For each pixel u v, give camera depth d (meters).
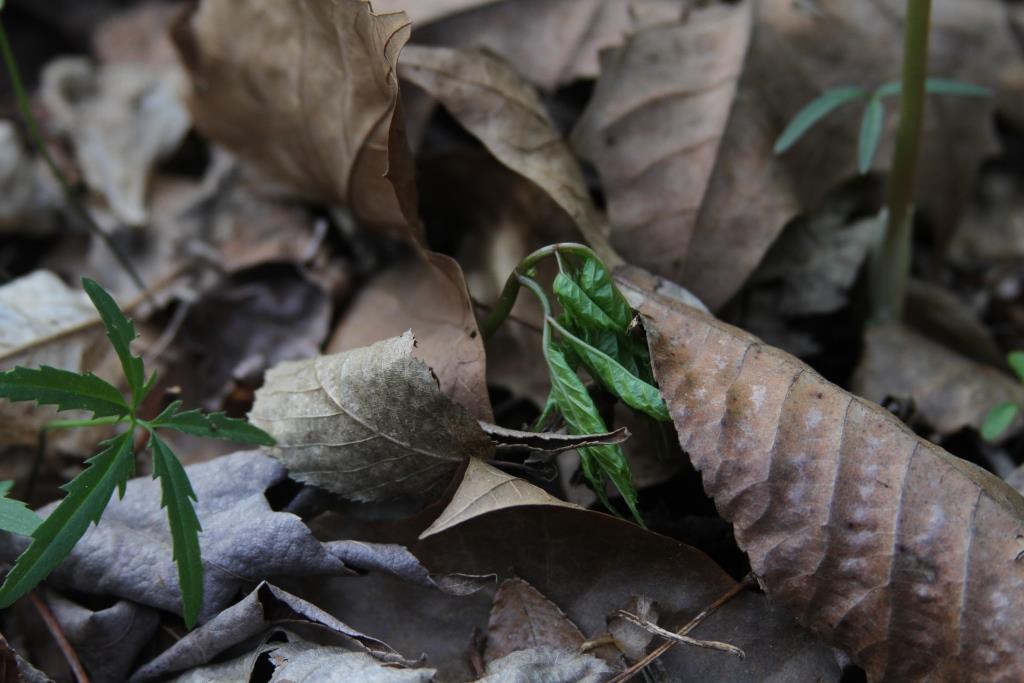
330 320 0.49
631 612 0.41
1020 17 0.60
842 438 0.39
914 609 0.38
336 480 0.42
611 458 0.40
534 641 0.40
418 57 0.46
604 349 0.41
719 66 0.48
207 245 0.52
